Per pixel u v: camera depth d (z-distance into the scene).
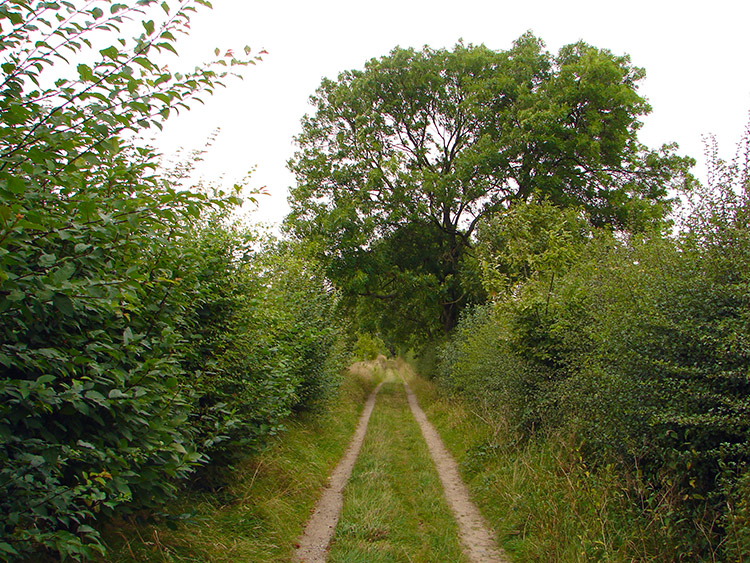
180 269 4.03
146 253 3.49
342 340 14.05
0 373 2.67
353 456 9.51
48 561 3.08
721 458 3.86
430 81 21.55
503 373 9.30
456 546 5.15
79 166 2.32
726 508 3.79
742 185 5.15
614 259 6.60
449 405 14.82
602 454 5.56
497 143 19.38
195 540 4.20
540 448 7.27
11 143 2.17
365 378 25.17
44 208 2.47
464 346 14.01
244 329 5.57
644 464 4.99
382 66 21.91
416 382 26.03
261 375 6.00
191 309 4.52
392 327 26.89
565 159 19.36
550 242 8.51
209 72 2.61
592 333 5.58
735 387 4.25
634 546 3.99
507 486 6.40
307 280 11.50
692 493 4.27
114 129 2.44
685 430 4.34
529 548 4.85
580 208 14.20
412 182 20.36
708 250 5.01
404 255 22.91
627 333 4.99
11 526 2.51
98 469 3.07
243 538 4.70
